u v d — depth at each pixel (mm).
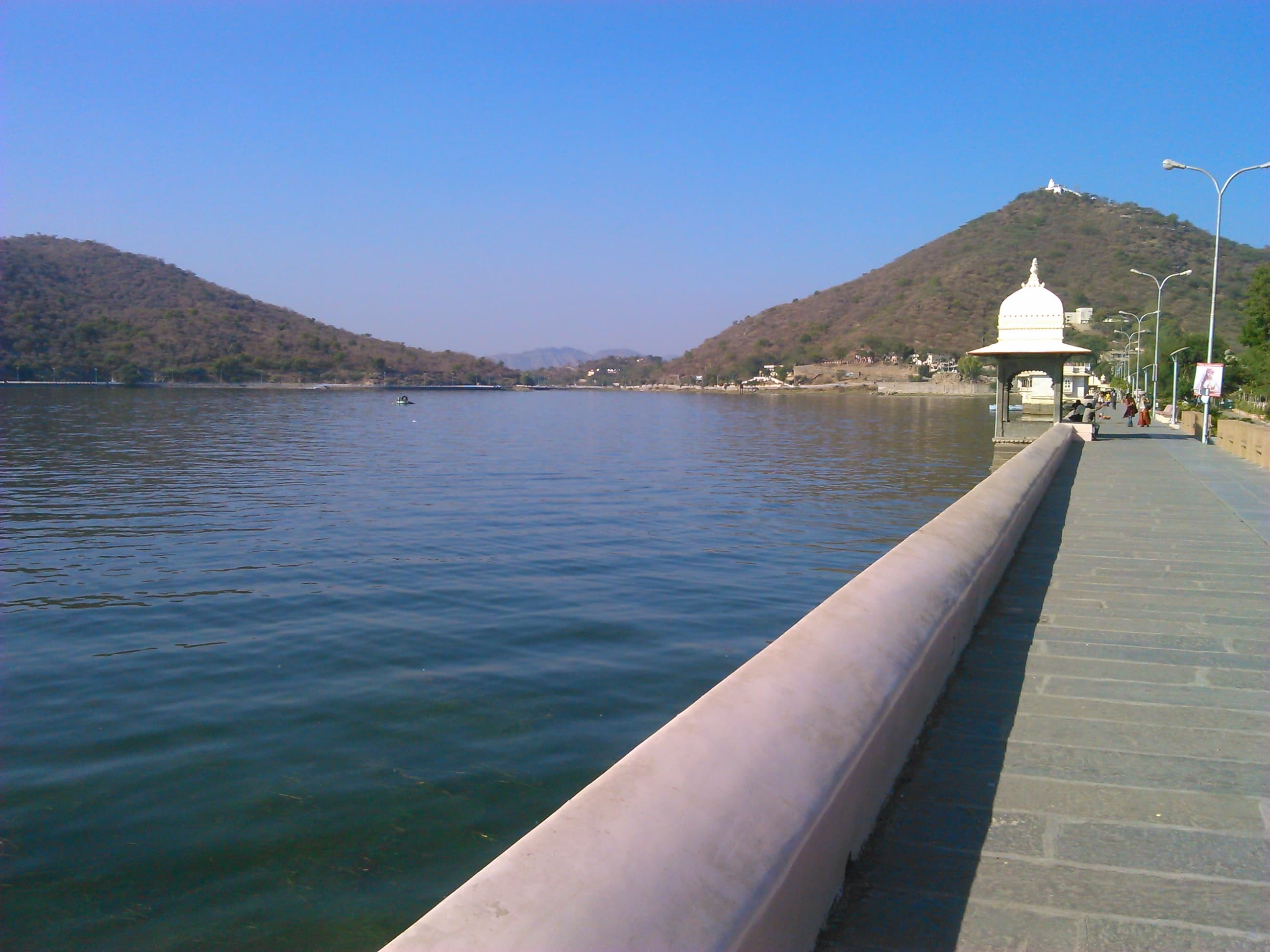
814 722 2559
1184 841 3066
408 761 7676
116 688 9641
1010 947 2428
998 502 7844
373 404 132750
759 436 63469
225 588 14633
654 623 12625
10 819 6641
